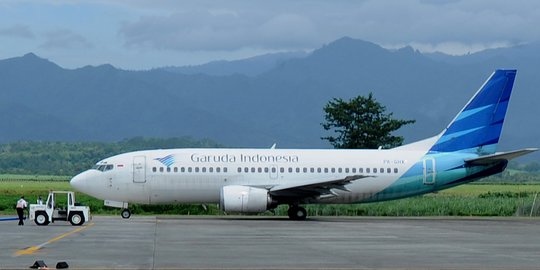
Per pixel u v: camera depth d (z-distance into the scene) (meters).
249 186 91.88
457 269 43.91
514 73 96.75
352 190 94.75
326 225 80.62
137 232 68.50
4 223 81.81
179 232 68.75
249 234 67.19
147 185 91.44
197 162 92.25
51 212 78.06
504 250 54.53
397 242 60.41
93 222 83.38
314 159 94.00
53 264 44.44
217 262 46.19
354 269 43.66
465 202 120.62
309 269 43.47
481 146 96.75
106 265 44.34
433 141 96.81
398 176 95.00
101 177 91.56
